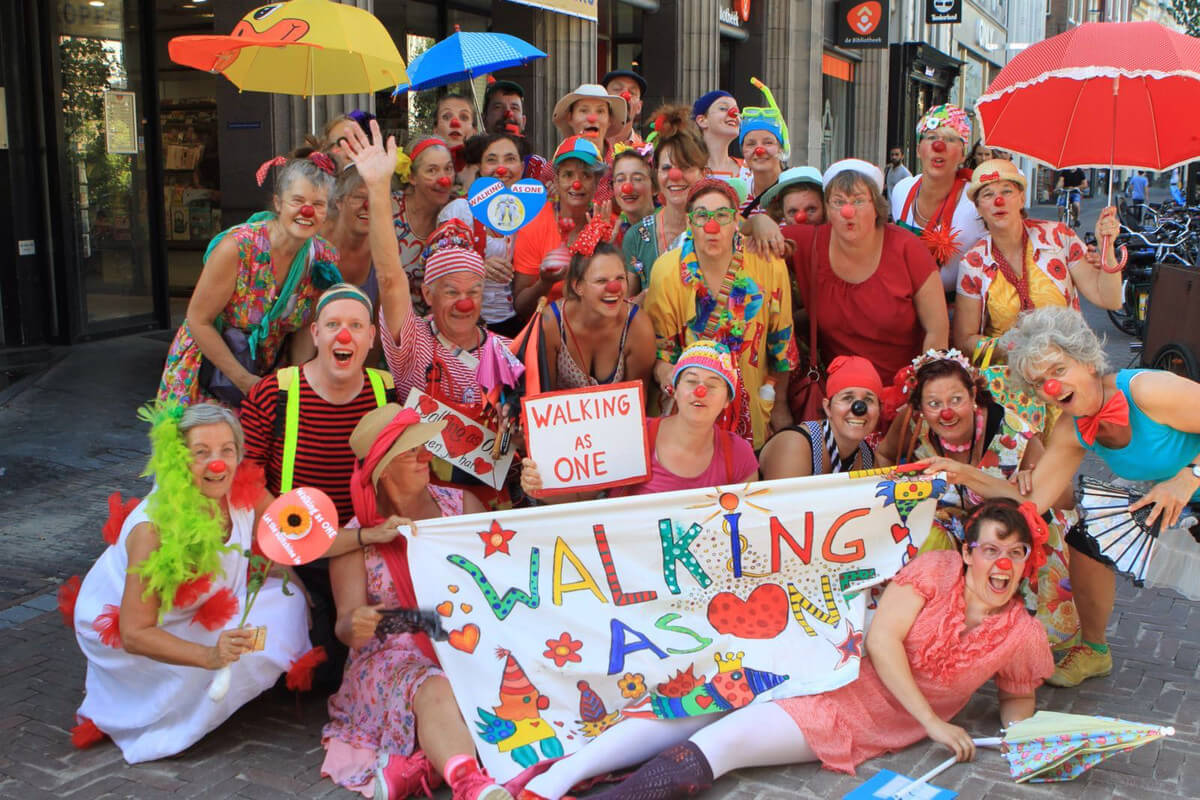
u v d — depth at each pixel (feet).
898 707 12.72
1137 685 14.69
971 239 17.49
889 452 14.78
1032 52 16.24
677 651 12.76
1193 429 12.30
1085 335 12.30
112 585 12.61
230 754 12.58
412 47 37.45
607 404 13.74
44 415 26.30
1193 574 13.32
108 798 11.60
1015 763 11.98
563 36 40.57
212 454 12.05
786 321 16.02
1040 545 12.44
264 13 16.78
